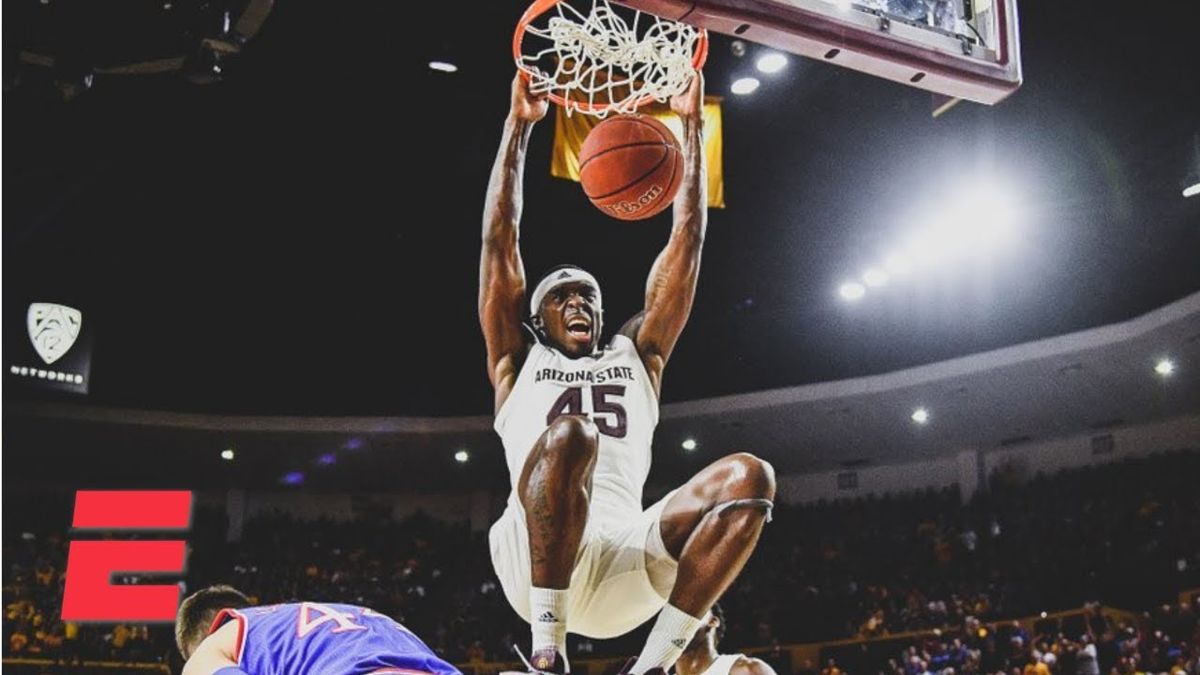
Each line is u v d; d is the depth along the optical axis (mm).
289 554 19078
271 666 1688
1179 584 14117
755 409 18047
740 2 3199
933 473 19688
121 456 19391
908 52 3455
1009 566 16109
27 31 7453
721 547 2445
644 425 2904
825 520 19016
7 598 16516
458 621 17172
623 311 16031
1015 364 16188
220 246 16016
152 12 7547
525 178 14125
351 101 12469
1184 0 9836
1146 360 15781
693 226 3148
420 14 10766
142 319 17422
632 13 3873
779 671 15797
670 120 4809
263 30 10969
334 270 16703
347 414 18812
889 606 16250
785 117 12773
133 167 13672
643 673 2434
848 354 17703
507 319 2998
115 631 16250
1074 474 17438
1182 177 12898
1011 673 13086
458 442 19391
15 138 12391
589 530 2607
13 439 18406
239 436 19000
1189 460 16094
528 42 10805
